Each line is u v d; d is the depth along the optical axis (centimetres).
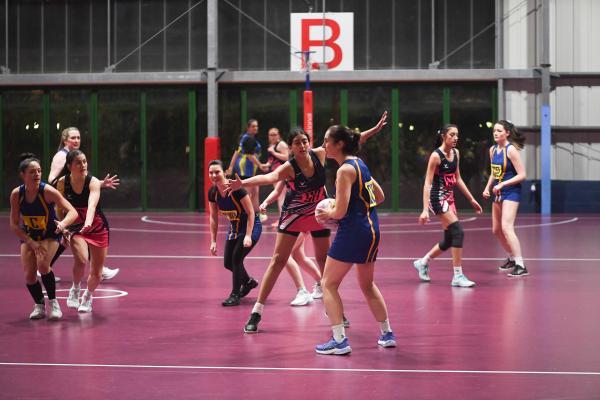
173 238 1677
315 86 2545
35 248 807
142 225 2019
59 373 607
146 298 957
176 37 2556
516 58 2475
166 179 2589
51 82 2548
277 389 560
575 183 2470
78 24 2573
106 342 718
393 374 601
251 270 1178
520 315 842
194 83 2545
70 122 2595
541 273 1155
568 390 555
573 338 728
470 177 2505
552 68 2477
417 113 2522
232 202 901
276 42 2534
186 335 748
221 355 666
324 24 2494
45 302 931
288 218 766
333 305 667
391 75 2480
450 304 909
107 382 581
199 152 2581
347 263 659
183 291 1008
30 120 2602
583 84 2470
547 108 2412
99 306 905
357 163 653
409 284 1060
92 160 2600
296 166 761
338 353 664
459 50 2494
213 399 536
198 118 2583
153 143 2588
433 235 1736
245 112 2556
